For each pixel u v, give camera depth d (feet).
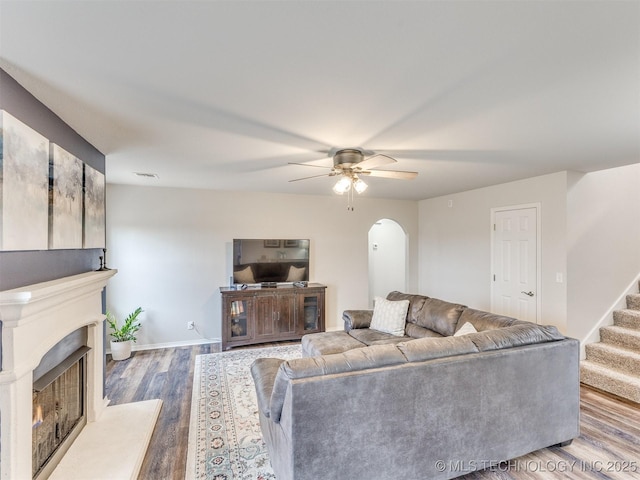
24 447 5.28
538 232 12.85
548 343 7.43
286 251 16.66
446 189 15.97
